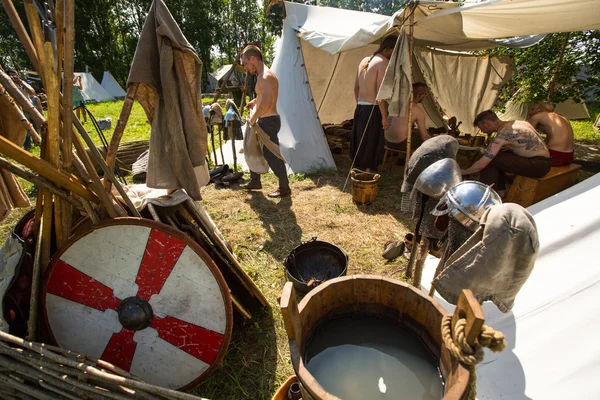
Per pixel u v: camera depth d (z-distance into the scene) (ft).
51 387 5.16
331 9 19.19
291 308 3.49
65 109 5.27
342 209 13.23
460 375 3.05
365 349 4.36
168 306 5.65
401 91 11.78
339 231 11.60
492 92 22.77
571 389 4.94
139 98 6.52
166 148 6.61
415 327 4.39
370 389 3.82
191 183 6.84
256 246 10.72
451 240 4.94
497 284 4.38
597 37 17.81
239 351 6.90
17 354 5.19
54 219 6.07
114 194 6.94
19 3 71.97
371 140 15.66
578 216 7.29
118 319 5.69
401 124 15.51
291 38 17.83
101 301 5.67
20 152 4.86
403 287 4.32
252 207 13.52
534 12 11.85
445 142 5.53
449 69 22.29
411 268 8.21
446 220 5.42
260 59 12.39
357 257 10.02
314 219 12.46
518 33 14.90
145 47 6.01
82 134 5.92
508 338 5.85
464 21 14.33
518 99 22.59
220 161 19.40
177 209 7.13
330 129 22.99
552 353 5.42
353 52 22.57
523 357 5.51
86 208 5.83
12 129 7.72
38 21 4.82
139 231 5.36
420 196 5.95
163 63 5.93
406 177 5.96
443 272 4.62
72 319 5.78
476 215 4.45
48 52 4.78
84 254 5.49
